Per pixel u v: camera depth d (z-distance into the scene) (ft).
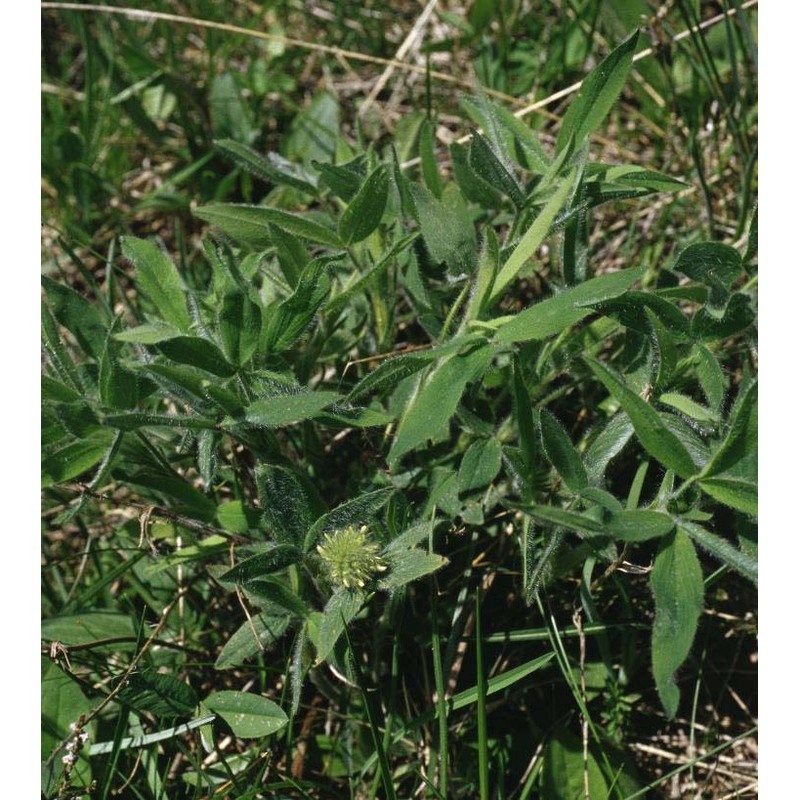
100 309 2.35
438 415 1.74
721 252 1.90
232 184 2.66
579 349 1.97
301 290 1.81
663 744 2.06
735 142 2.42
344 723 2.04
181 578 2.10
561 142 1.99
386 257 1.93
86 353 2.02
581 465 1.76
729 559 1.68
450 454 1.99
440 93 2.78
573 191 1.90
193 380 1.78
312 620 1.84
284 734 2.01
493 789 1.98
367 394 2.06
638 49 2.54
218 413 1.81
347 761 2.00
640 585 2.06
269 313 1.87
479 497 1.95
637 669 2.08
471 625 2.02
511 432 1.98
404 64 2.68
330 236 2.01
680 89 2.59
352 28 2.92
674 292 1.94
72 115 2.78
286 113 2.80
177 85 2.72
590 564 1.93
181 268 2.37
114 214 2.64
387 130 2.76
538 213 1.97
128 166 2.74
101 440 1.90
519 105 2.69
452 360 1.77
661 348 1.84
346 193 2.07
